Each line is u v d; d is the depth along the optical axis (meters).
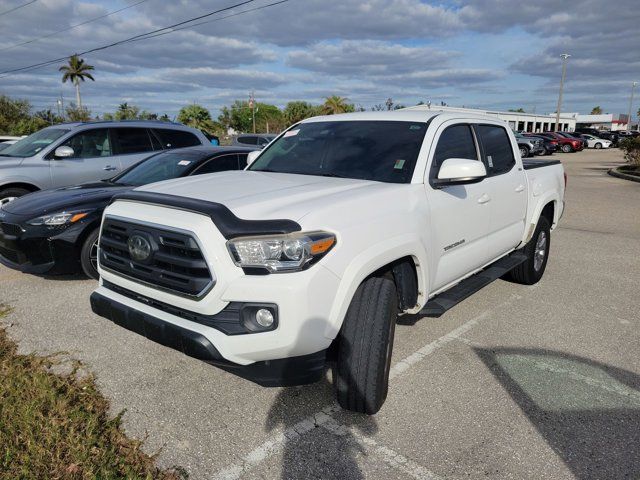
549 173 5.94
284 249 2.67
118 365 3.85
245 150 7.11
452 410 3.30
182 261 2.82
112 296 3.31
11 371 3.64
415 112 4.45
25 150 8.47
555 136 41.19
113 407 3.31
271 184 3.53
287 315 2.66
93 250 5.51
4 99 45.94
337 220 2.90
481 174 3.55
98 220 5.46
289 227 2.69
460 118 4.43
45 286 5.63
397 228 3.22
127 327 3.18
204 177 3.94
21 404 3.19
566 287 5.88
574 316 4.96
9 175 7.71
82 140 8.51
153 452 2.87
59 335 4.36
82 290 5.49
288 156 4.43
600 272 6.51
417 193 3.54
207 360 2.78
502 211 4.75
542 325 4.73
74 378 3.63
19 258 5.39
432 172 3.79
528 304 5.30
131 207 3.21
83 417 3.12
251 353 2.73
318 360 2.83
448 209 3.81
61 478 2.59
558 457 2.85
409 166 3.74
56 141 8.30
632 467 2.77
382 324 3.01
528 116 63.75
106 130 8.76
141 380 3.65
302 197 3.14
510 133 5.23
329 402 3.39
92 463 2.71
